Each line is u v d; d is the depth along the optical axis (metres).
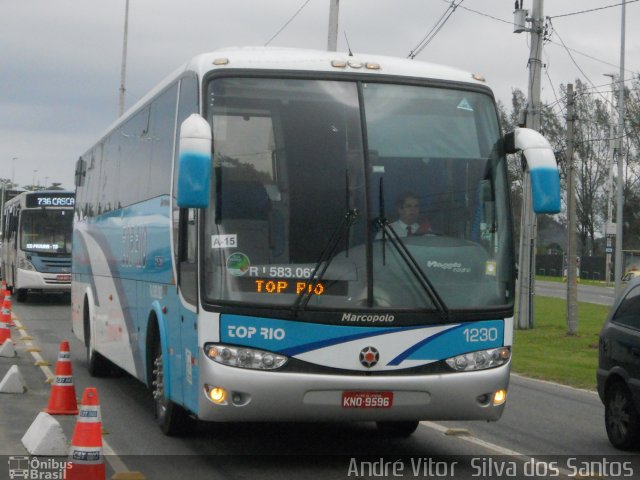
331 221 9.88
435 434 12.64
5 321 21.92
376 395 9.63
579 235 87.31
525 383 19.00
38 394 15.39
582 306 43.84
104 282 16.61
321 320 9.62
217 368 9.52
